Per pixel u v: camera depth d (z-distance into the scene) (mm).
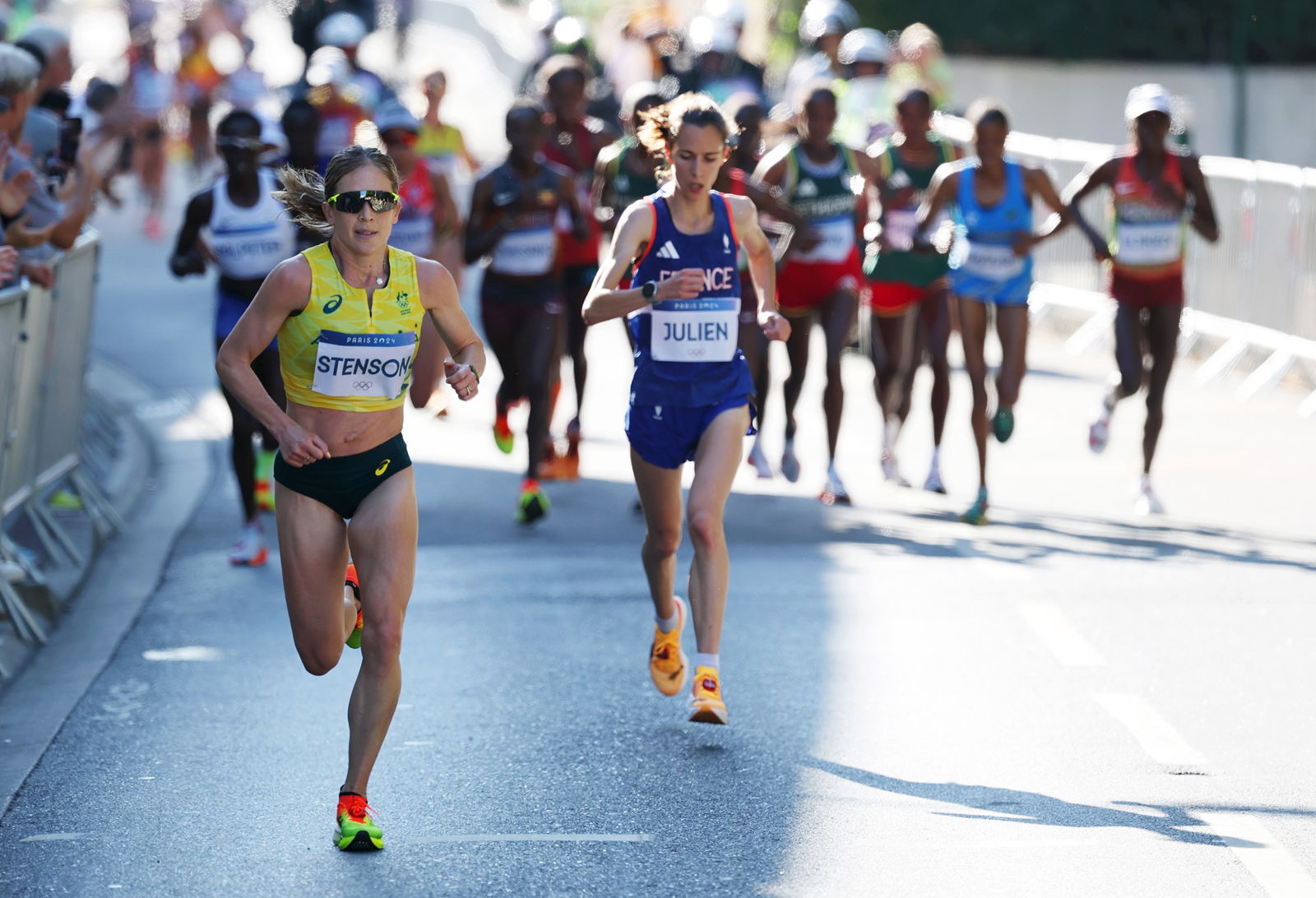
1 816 19953
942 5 83188
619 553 33281
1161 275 36125
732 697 24297
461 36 136875
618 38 82750
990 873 17906
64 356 32562
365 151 18328
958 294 35688
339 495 18891
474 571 31969
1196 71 83188
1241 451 42906
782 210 35156
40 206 29609
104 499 36438
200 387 50625
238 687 25109
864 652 26438
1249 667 25484
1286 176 51406
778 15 86875
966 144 59719
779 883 17672
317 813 19906
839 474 39375
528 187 35219
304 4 81938
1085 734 22516
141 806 20219
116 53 124250
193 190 91000
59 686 25406
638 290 21750
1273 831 18984
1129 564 31797
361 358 18594
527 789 20594
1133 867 18031
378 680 18609
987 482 39156
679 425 22562
